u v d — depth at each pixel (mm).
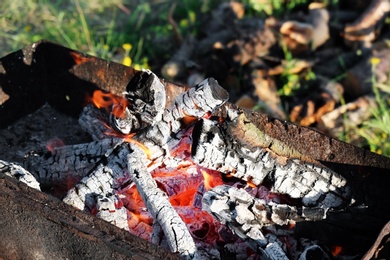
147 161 2717
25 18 4895
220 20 4680
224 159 2537
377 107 3959
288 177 2596
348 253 2627
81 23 4797
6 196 2424
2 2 4992
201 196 2703
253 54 4270
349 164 2697
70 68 3299
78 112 3379
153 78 2629
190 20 4738
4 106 3277
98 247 2256
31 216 2396
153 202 2492
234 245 2586
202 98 2604
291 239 2588
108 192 2672
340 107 3955
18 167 2672
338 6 4750
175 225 2432
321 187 2625
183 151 2779
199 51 4434
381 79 4062
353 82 4094
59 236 2355
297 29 4320
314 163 2701
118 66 3139
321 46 4438
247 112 2881
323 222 2561
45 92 3436
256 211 2465
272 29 4344
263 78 4184
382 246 2330
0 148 3213
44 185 2936
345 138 3850
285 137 2832
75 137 3301
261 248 2447
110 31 4691
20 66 3277
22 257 2555
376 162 2633
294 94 4164
